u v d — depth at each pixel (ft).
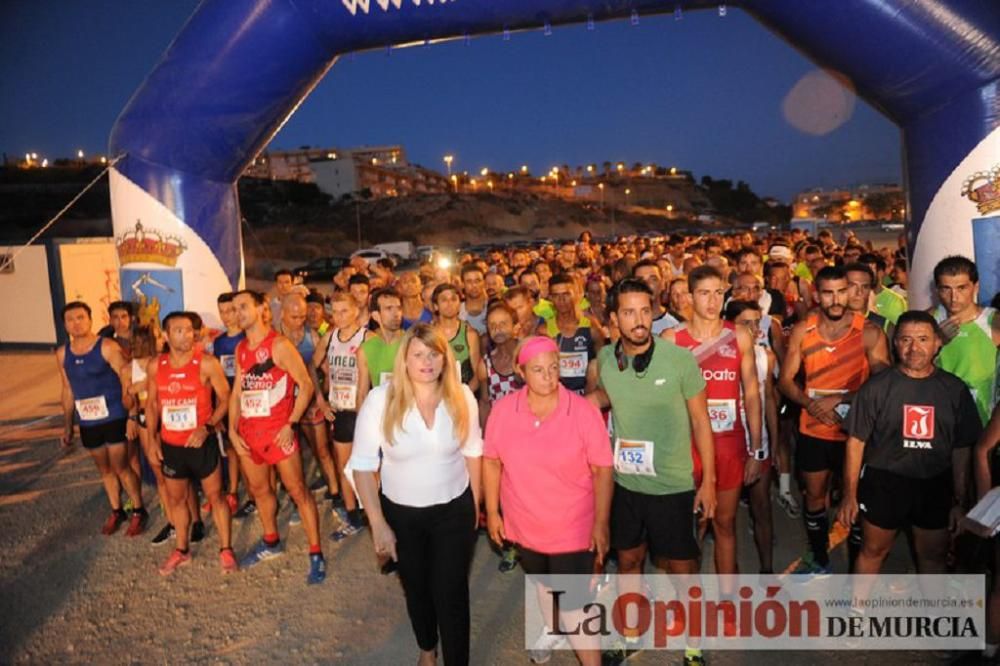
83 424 17.62
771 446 13.67
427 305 21.56
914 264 18.01
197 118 20.13
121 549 17.24
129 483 18.12
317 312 21.38
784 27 17.81
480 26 19.22
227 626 13.57
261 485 15.74
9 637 13.47
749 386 12.06
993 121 16.31
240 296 14.70
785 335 18.29
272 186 243.60
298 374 14.97
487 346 17.94
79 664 12.50
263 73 19.94
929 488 11.13
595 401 11.69
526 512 10.30
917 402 10.89
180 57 19.94
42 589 15.35
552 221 296.10
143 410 17.13
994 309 12.70
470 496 11.04
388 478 10.84
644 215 360.89
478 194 286.05
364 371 15.79
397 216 244.83
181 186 20.84
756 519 13.70
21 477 22.86
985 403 12.66
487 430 10.68
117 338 20.51
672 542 11.12
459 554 10.75
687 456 11.07
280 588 14.99
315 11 19.30
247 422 14.99
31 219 151.12
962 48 16.02
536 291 22.74
